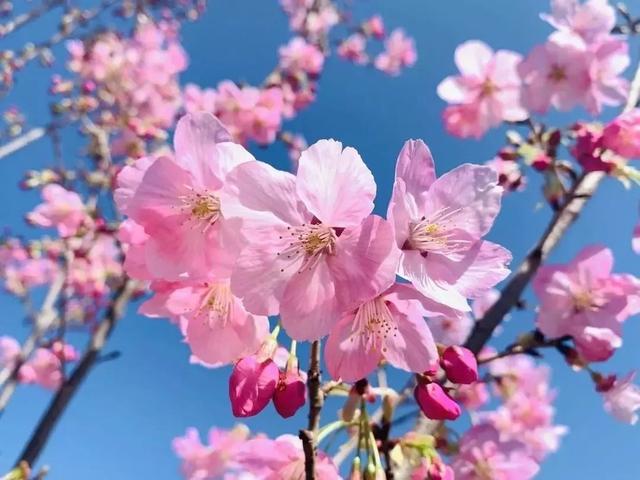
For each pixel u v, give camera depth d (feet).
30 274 1.67
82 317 1.53
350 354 0.36
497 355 0.63
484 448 0.62
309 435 0.34
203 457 1.01
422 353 0.36
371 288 0.32
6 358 1.38
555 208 0.68
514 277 0.65
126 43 1.64
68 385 0.98
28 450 0.92
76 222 1.25
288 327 0.33
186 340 0.42
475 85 0.84
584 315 0.64
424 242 0.37
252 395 0.35
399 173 0.37
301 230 0.34
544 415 0.95
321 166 0.34
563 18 0.77
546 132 0.75
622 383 0.65
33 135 1.45
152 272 0.35
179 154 0.36
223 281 0.38
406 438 0.48
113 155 1.48
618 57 0.74
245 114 1.35
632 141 0.63
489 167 0.38
